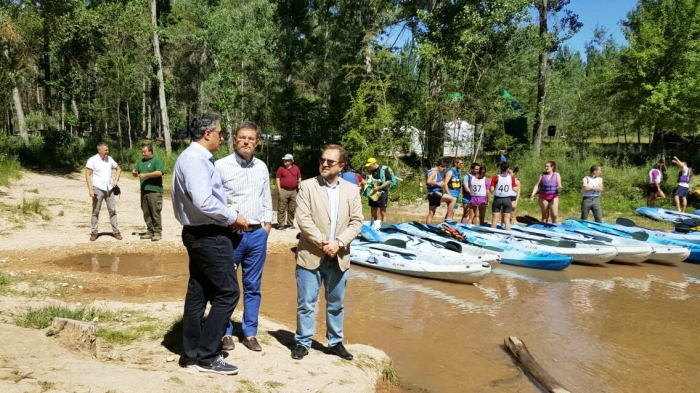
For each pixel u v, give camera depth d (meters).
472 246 10.39
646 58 22.19
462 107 22.12
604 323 7.01
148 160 10.34
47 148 23.77
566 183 20.09
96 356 4.20
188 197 3.76
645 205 17.95
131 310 5.72
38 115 33.66
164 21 36.31
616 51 27.09
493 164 23.23
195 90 44.00
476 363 5.55
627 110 24.06
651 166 20.89
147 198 10.45
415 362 5.50
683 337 6.52
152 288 7.43
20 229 10.89
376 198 12.71
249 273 4.63
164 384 3.50
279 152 31.81
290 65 34.41
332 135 29.33
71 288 7.15
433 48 21.97
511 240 11.62
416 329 6.54
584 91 31.62
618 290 8.87
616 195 19.19
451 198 13.01
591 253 10.71
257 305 4.70
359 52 27.70
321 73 37.03
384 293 8.23
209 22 31.44
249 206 4.51
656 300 8.24
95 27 24.73
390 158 22.50
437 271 9.02
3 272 7.72
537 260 10.33
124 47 28.31
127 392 3.23
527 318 7.14
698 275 10.19
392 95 25.97
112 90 28.11
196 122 3.81
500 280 9.41
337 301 4.80
